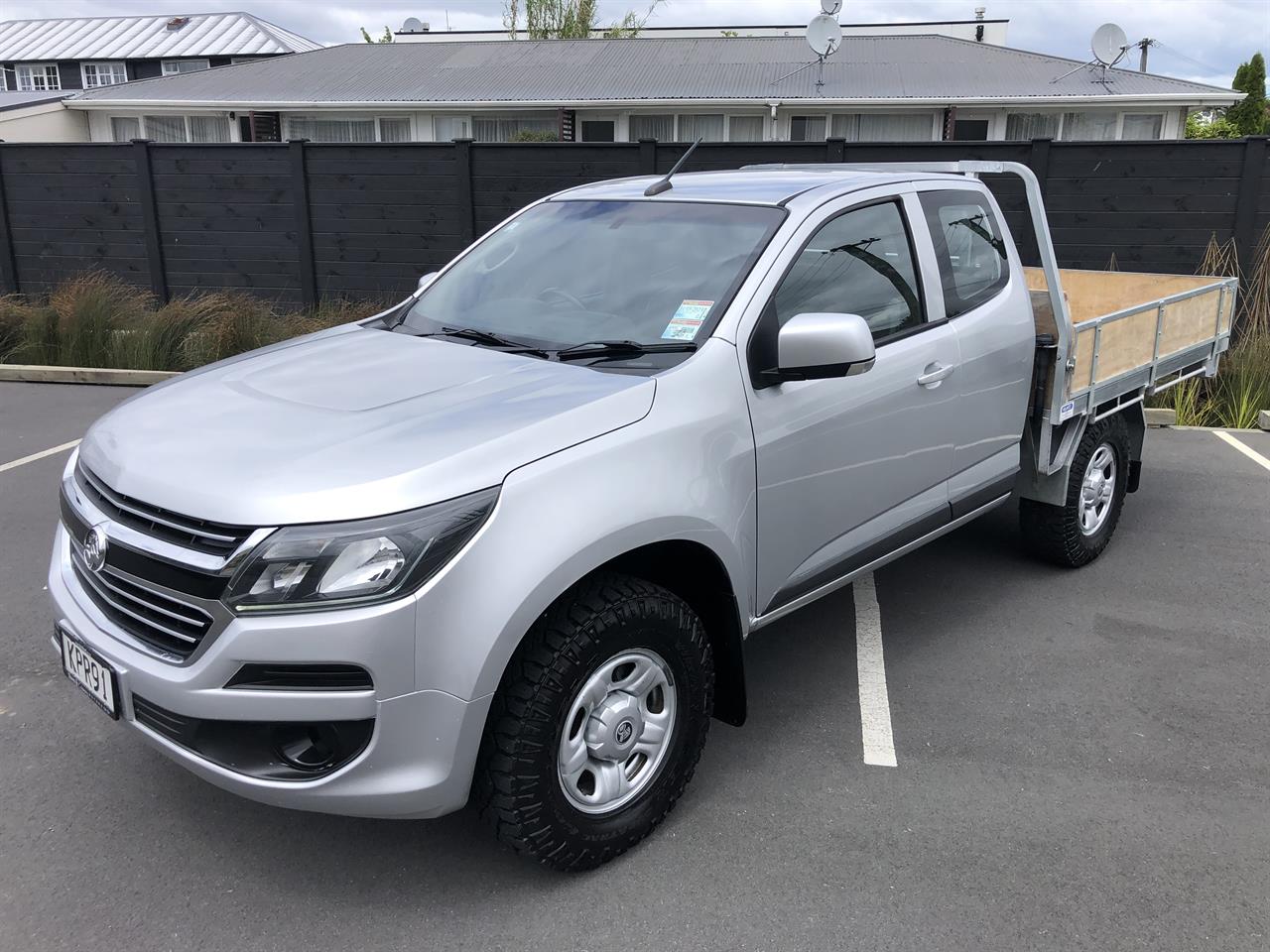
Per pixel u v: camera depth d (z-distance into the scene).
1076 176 9.30
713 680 3.11
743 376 3.09
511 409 2.71
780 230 3.41
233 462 2.51
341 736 2.37
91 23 38.78
